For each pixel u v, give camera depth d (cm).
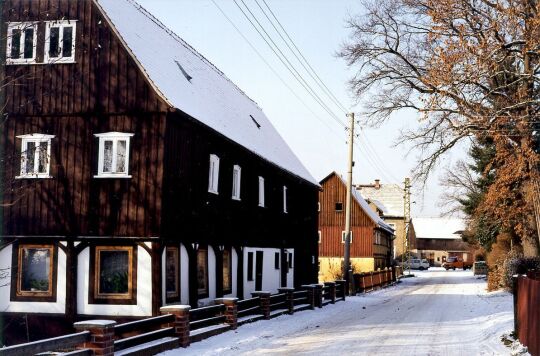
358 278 3869
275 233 2992
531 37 1533
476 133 1845
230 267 2381
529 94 1702
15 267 1861
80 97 1894
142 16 2341
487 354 1389
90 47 1905
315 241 3850
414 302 3062
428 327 1948
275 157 2977
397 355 1377
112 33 1895
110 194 1834
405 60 2742
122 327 1253
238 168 2467
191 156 2008
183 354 1357
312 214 3800
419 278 6372
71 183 1867
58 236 1847
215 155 2211
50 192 1875
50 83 1916
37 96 1917
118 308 1788
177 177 1905
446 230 11806
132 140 1842
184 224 1941
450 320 2167
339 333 1786
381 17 2808
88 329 1131
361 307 2773
